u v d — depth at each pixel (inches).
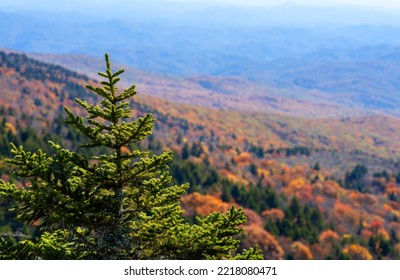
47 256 566.6
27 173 549.6
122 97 561.6
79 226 584.4
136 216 621.3
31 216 561.0
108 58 544.1
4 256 557.3
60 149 569.3
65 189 565.6
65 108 551.5
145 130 571.2
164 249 606.9
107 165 601.3
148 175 605.0
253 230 5743.1
